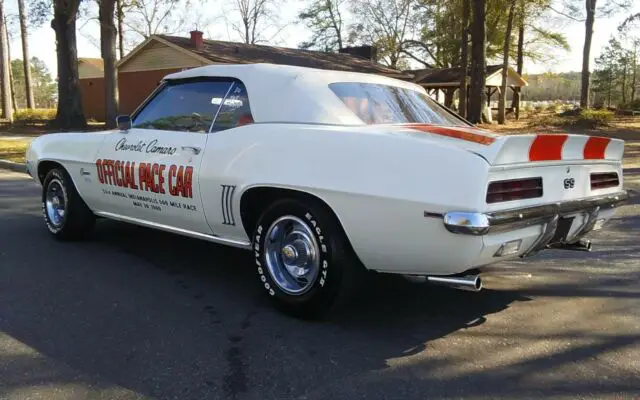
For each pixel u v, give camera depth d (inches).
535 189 135.2
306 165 144.6
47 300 166.4
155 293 174.2
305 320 153.9
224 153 162.4
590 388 118.7
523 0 1301.7
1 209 305.9
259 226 157.2
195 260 210.4
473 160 122.8
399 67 2110.0
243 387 117.5
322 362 129.3
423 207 126.5
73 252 217.8
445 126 163.6
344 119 153.0
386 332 147.3
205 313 158.4
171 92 191.2
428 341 142.0
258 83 165.3
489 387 118.7
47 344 136.7
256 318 155.3
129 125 197.3
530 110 1952.5
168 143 180.5
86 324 149.3
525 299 174.7
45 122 1233.4
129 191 194.2
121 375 121.7
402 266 137.9
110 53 924.6
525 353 135.6
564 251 233.1
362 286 148.3
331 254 143.2
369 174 134.4
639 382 121.6
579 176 149.8
